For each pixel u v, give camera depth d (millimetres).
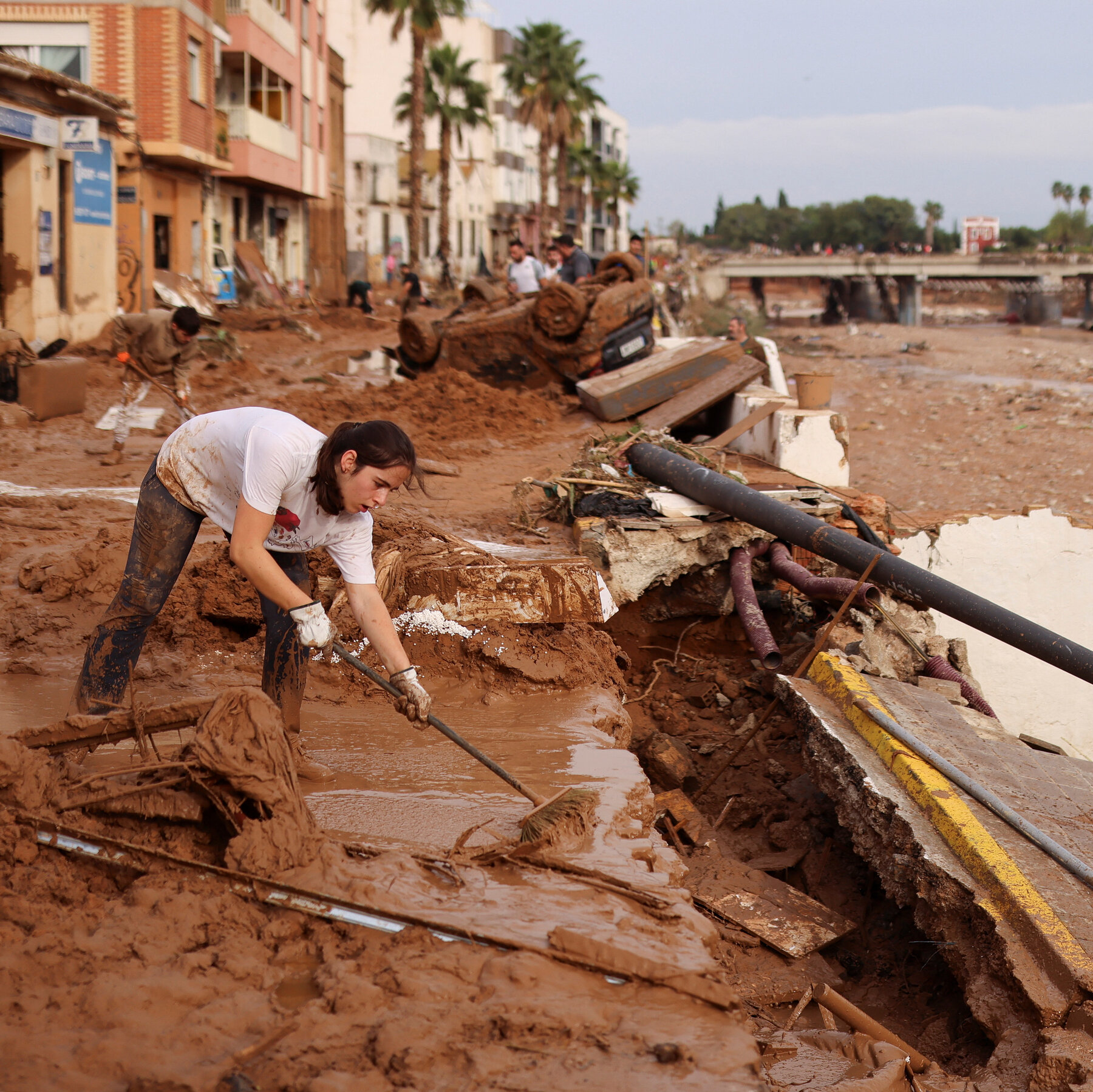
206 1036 2410
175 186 28234
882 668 7461
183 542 3926
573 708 5043
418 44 43969
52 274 20141
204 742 3113
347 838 3496
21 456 10461
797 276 80750
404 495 9297
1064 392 29453
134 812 3221
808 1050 3850
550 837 3443
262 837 3082
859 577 7867
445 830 3592
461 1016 2482
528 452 11773
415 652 5383
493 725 4785
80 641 5473
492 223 79062
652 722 8102
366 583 3805
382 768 4211
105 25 25234
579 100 68500
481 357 15031
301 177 39438
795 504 8727
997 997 4168
